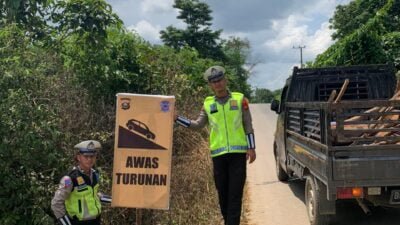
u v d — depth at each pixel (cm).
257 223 645
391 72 825
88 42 644
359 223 627
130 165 423
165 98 425
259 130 1894
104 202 446
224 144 452
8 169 475
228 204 458
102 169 581
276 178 960
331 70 831
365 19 2172
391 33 1497
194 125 462
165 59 942
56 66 634
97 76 650
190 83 961
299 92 825
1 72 483
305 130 654
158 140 424
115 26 664
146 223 575
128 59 732
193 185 666
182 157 718
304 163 640
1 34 534
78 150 415
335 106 507
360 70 831
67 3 643
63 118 587
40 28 669
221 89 456
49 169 515
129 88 706
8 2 648
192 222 590
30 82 526
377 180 504
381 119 544
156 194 423
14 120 473
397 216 654
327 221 576
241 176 454
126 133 424
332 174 507
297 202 759
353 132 511
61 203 405
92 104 638
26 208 482
